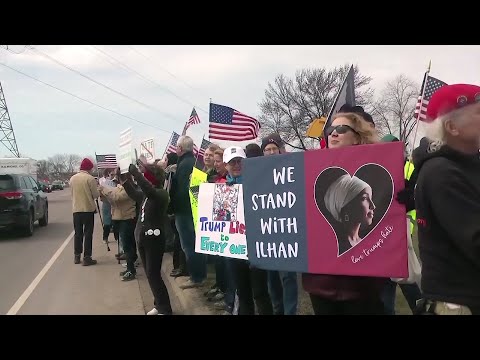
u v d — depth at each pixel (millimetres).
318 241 2799
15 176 13227
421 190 1995
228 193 4375
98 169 9922
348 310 2707
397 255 2518
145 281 7391
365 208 2611
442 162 1935
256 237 3111
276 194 3002
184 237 6504
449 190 1870
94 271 8258
